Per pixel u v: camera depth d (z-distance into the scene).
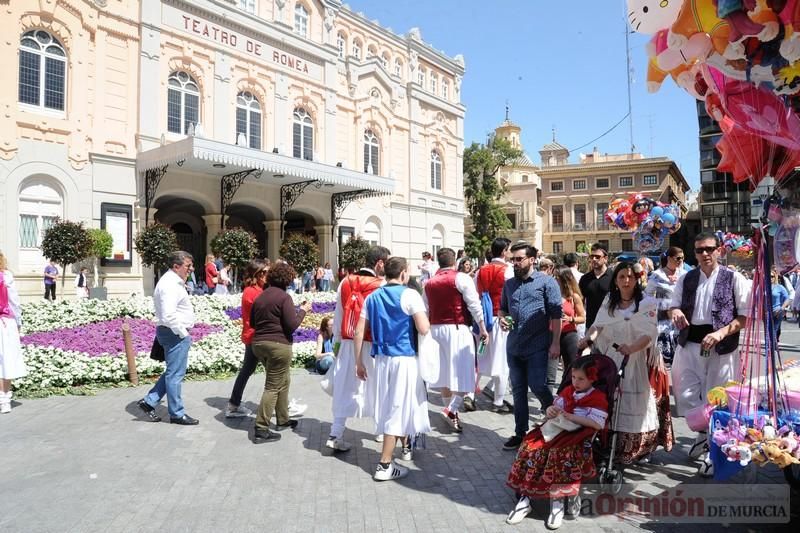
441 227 33.28
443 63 33.72
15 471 4.77
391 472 4.68
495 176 50.41
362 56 29.06
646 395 4.54
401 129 30.64
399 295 4.90
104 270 18.17
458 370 6.16
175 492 4.36
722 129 4.16
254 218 28.12
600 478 4.37
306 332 12.20
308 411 7.03
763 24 3.24
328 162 25.97
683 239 10.00
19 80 16.61
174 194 20.52
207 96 21.27
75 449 5.36
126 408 6.95
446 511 4.05
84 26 17.89
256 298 5.94
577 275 8.48
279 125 23.83
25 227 16.81
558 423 3.95
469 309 6.21
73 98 17.61
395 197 30.00
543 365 5.36
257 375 9.20
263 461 5.12
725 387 4.24
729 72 3.56
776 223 3.95
